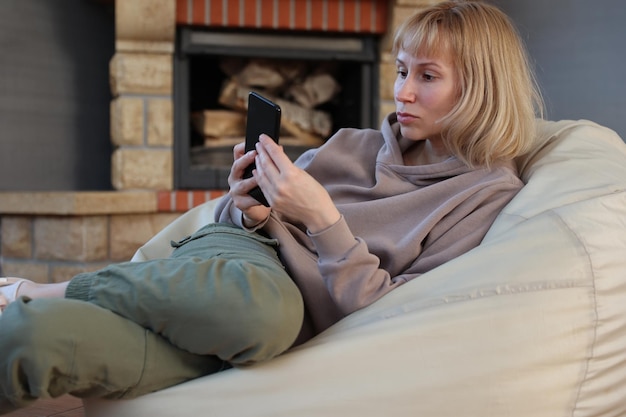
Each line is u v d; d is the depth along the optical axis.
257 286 1.04
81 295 1.07
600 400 1.10
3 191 3.04
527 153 1.40
